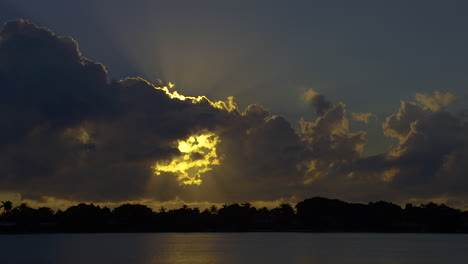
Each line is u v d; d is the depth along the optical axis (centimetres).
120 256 12081
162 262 10556
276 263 10250
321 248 15212
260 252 13350
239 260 10962
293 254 12662
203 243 18612
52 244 17725
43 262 10600
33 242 19388
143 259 11238
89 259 11288
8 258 11525
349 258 11400
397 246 16550
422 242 19888
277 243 18562
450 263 10369
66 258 11506
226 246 16475
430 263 10350
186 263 10331
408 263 10362
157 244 17862
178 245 17150
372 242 19612
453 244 18075
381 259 11225
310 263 10312
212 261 10762
